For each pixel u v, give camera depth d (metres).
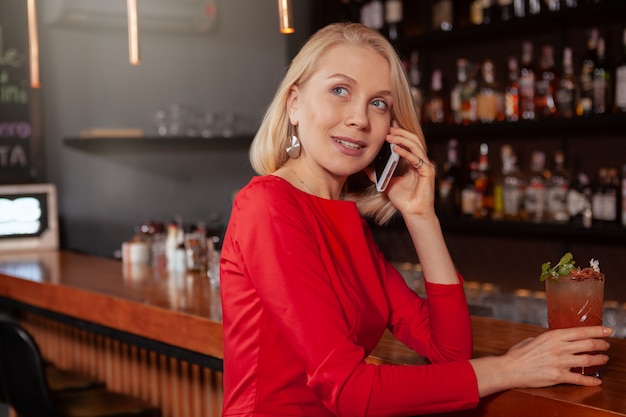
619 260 3.67
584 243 3.79
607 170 3.66
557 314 1.43
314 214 1.45
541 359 1.35
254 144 1.56
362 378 1.28
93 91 4.71
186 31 4.74
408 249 4.59
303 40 4.82
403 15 4.36
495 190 3.89
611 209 3.44
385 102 1.49
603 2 3.39
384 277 1.62
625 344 1.68
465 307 1.52
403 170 1.59
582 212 3.53
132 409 2.59
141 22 4.57
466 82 3.99
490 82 3.85
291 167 1.54
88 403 2.65
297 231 1.35
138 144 4.53
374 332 1.53
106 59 4.73
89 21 4.50
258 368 1.39
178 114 4.61
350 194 1.68
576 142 3.77
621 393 1.32
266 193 1.38
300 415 1.41
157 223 3.72
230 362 1.44
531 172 3.93
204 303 2.46
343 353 1.29
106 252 4.77
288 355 1.39
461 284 1.53
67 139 4.54
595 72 3.46
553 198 3.64
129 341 2.52
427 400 1.30
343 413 1.30
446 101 4.28
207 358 2.21
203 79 4.89
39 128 4.58
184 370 2.58
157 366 2.72
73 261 3.79
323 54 1.46
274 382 1.40
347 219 1.50
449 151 4.03
